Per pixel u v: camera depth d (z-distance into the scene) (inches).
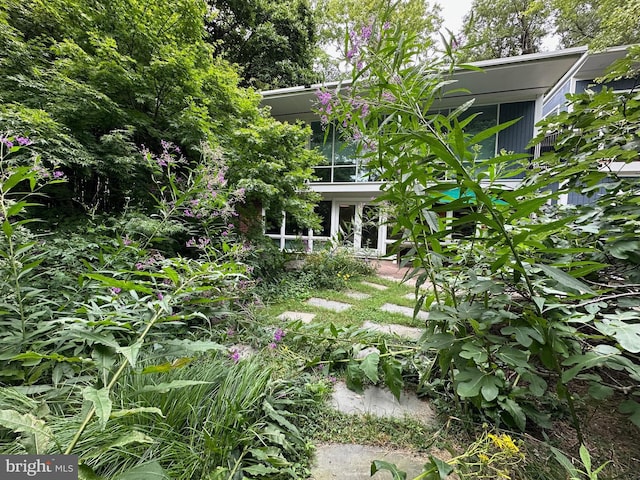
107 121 159.5
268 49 486.6
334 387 75.7
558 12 461.1
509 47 583.5
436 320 57.2
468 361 55.6
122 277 84.3
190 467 42.7
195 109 166.2
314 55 527.2
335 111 62.6
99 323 39.9
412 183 54.1
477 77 246.1
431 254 55.8
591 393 43.5
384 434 58.6
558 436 55.9
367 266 253.3
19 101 142.9
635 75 76.7
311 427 60.2
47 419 43.7
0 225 62.4
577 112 73.5
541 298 46.2
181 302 55.7
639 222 57.5
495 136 291.6
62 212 149.9
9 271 61.3
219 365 66.8
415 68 54.7
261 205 222.2
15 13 170.1
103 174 151.4
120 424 45.1
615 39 197.6
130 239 106.9
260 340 93.7
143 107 181.8
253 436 51.2
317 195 267.6
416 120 51.9
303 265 244.1
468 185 41.4
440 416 63.2
